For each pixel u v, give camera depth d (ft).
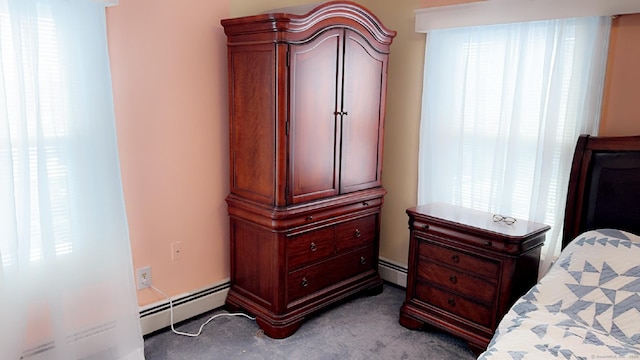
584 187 7.38
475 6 8.32
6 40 5.61
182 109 8.07
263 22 7.30
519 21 7.82
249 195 8.29
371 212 9.61
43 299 6.25
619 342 5.19
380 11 10.21
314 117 8.02
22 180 5.83
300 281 8.38
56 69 6.03
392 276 10.73
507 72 8.23
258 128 7.86
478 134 8.87
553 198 7.94
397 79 10.15
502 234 7.08
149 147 7.73
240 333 8.25
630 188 6.91
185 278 8.59
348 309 9.29
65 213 6.29
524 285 7.40
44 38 5.91
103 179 6.56
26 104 5.81
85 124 6.32
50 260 6.14
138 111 7.50
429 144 9.55
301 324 8.44
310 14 7.45
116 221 6.77
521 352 4.94
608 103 7.31
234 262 8.98
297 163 7.89
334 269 9.05
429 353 7.76
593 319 5.71
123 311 6.99
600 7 6.97
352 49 8.43
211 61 8.36
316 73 7.89
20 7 5.61
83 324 6.70
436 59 9.21
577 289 6.14
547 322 5.63
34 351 6.29
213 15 8.24
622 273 6.03
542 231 7.39
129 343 7.11
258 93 7.74
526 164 8.25
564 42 7.49
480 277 7.50
